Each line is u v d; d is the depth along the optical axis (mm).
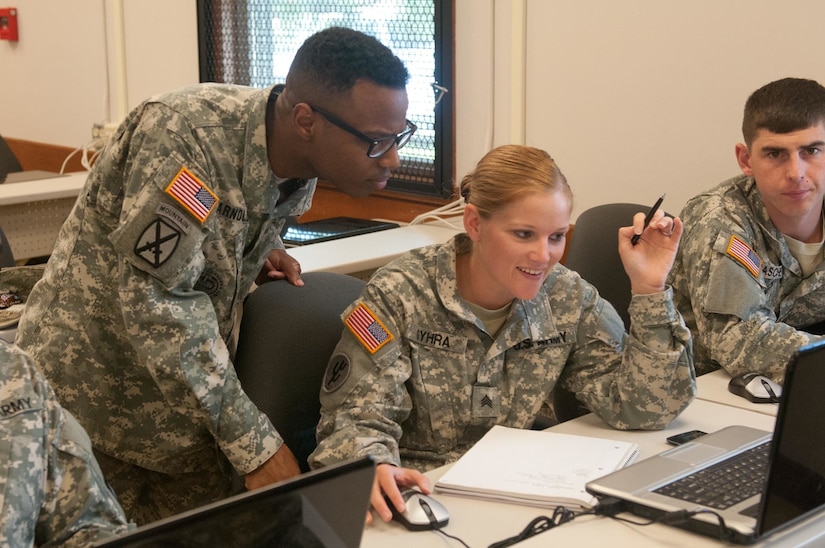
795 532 1320
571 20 3031
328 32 1683
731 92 2725
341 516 1015
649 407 1742
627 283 2402
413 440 1802
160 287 1660
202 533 925
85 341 1768
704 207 2232
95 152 4746
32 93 5340
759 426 1773
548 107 3146
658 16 2836
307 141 1710
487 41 3229
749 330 2033
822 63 2543
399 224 3422
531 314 1807
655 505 1357
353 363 1719
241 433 1719
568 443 1640
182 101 1720
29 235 3838
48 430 1240
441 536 1355
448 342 1777
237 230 1783
